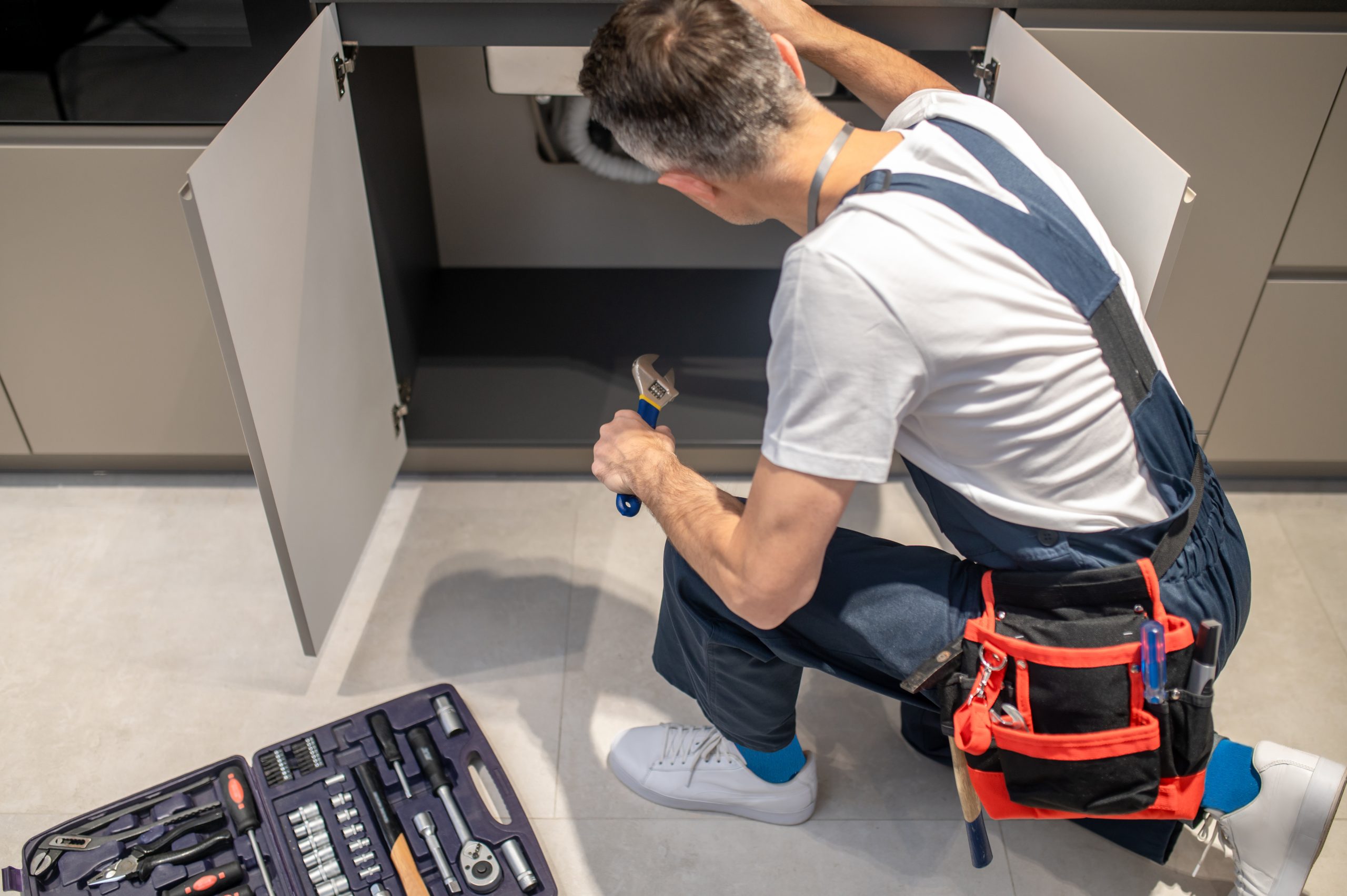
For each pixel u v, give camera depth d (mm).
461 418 1929
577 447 1897
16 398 1767
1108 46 1396
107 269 1610
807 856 1373
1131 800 1020
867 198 878
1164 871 1353
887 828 1404
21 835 1381
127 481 1929
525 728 1521
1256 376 1736
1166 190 1067
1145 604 986
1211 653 974
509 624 1673
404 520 1855
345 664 1606
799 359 863
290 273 1310
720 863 1365
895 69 1261
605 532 1839
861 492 1915
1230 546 1052
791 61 990
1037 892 1335
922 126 961
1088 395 923
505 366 2043
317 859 1295
